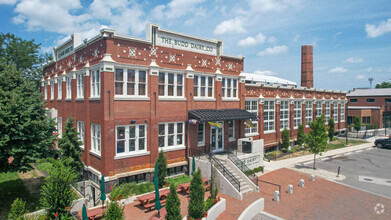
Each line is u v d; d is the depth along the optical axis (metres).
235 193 16.28
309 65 44.69
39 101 15.22
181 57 19.88
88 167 18.12
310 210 14.95
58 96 25.97
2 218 12.42
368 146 36.19
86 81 18.39
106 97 16.05
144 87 17.98
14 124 13.07
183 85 20.09
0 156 12.91
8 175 19.03
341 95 46.28
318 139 23.64
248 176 18.70
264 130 29.50
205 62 21.56
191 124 20.38
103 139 16.14
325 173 22.42
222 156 20.72
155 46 18.31
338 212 14.77
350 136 44.88
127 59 17.02
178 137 19.84
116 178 16.28
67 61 23.45
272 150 30.66
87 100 18.38
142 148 17.95
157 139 18.22
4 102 13.32
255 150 22.42
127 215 13.11
